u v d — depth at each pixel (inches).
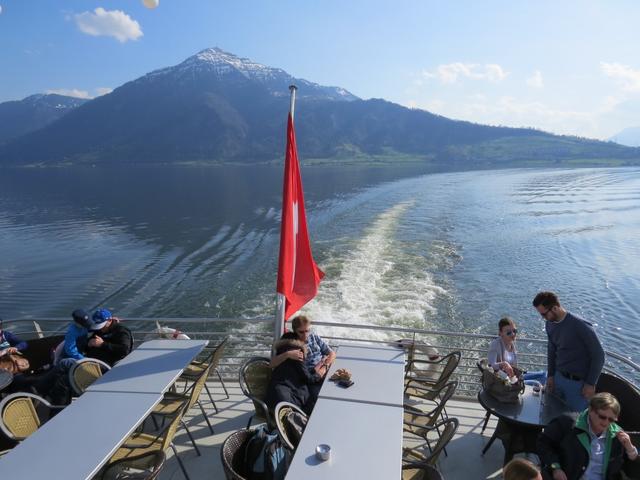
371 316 599.2
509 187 2849.4
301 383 187.5
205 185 3508.9
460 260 973.2
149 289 833.5
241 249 1149.1
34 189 3484.3
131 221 1715.1
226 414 214.1
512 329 198.7
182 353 185.9
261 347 521.0
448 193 2454.5
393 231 1273.4
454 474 175.0
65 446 123.2
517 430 167.5
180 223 1630.2
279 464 136.4
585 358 163.6
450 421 145.3
